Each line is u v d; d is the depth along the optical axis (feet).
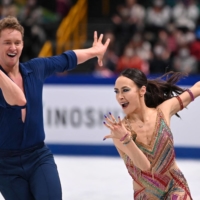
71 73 111.14
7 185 33.37
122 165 72.38
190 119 76.74
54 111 80.94
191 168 69.97
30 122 32.63
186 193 33.53
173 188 33.73
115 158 78.18
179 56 100.32
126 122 33.88
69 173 67.00
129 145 31.01
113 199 53.11
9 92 29.53
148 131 33.32
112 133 31.42
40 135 33.30
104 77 79.10
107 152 79.87
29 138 32.78
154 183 33.65
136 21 109.91
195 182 60.75
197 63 99.40
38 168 33.01
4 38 31.73
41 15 118.21
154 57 99.04
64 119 80.64
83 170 69.05
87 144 80.23
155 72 97.14
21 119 32.30
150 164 33.09
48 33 124.16
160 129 33.30
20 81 32.91
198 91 35.63
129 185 59.72
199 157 76.79
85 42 121.29
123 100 32.96
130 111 33.24
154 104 35.99
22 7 120.16
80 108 80.07
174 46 101.65
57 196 32.63
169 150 33.45
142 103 33.47
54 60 35.22
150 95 35.83
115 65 99.55
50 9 133.39
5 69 32.55
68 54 36.11
